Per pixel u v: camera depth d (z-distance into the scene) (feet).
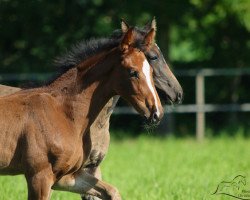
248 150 60.90
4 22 78.84
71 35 78.54
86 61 31.89
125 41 31.07
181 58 100.17
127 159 55.93
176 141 68.39
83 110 31.48
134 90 30.76
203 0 73.46
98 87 31.71
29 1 77.10
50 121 30.55
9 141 30.17
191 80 78.84
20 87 35.88
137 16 74.43
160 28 75.92
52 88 31.63
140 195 40.11
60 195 40.01
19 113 30.48
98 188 33.01
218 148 62.08
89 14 77.25
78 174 32.76
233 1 74.74
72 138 30.94
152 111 30.48
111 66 31.50
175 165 52.54
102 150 34.55
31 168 30.14
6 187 40.47
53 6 77.56
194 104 79.10
